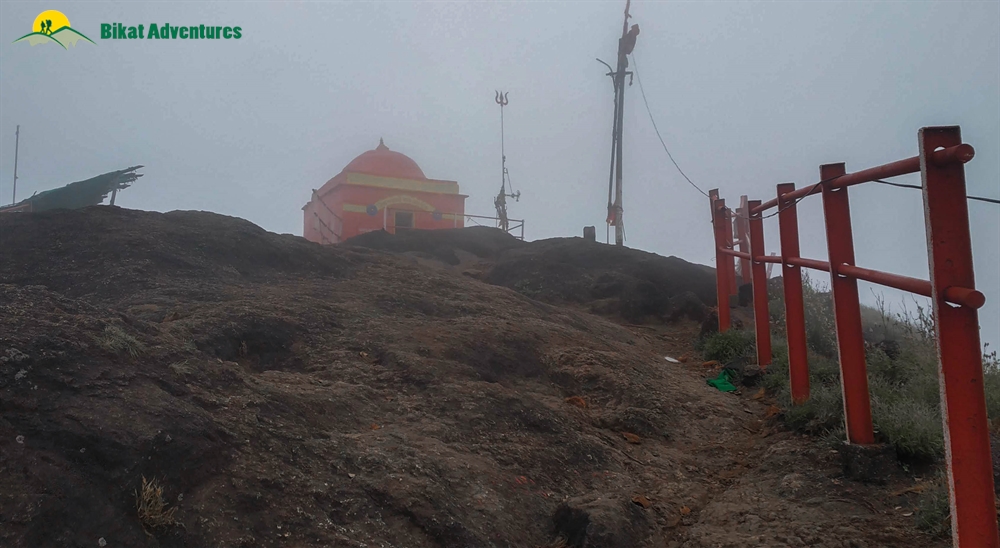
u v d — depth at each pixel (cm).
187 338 542
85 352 382
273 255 1011
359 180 2409
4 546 261
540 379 684
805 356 641
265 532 328
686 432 619
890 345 763
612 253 1545
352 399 507
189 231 994
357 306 792
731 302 1188
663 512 467
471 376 612
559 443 526
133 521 300
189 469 338
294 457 388
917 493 449
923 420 508
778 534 427
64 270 819
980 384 343
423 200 2491
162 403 366
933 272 354
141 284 767
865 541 409
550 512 433
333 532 341
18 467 292
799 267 652
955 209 353
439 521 369
